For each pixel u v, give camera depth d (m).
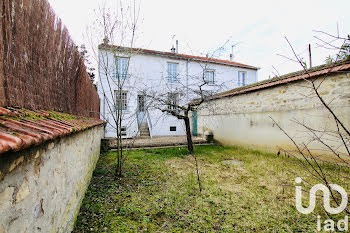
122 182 3.92
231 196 3.28
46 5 2.20
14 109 1.45
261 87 6.74
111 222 2.49
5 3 1.32
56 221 1.68
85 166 3.33
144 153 6.95
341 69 4.30
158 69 12.20
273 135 6.46
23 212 1.09
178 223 2.51
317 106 5.09
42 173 1.38
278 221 2.55
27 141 0.96
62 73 2.92
